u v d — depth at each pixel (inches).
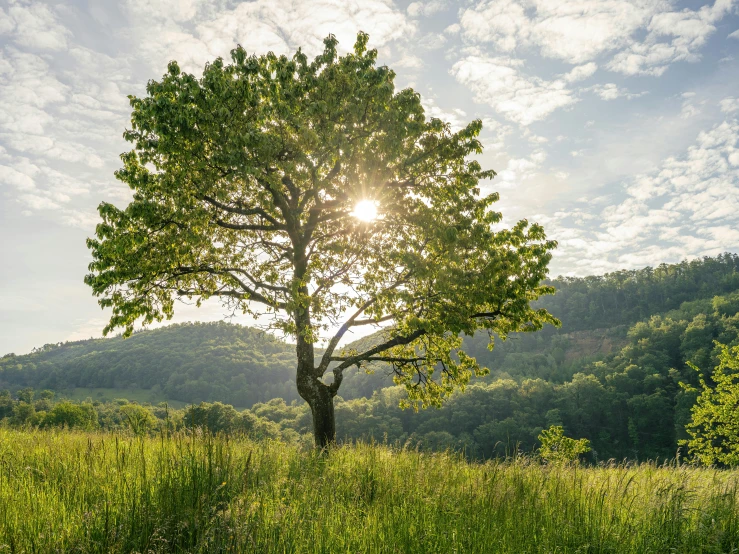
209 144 518.0
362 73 537.3
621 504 253.0
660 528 226.1
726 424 1150.3
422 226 523.5
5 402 4160.9
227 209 538.9
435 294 530.6
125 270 506.0
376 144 537.0
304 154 488.4
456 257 518.9
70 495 217.2
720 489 271.9
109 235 487.8
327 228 655.1
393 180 577.0
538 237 579.5
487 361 7741.1
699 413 1187.3
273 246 655.8
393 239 579.2
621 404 4645.7
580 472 304.5
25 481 240.4
